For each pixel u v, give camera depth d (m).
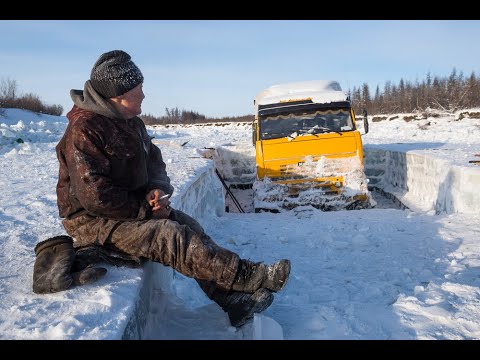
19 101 38.94
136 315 2.68
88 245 3.06
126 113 3.09
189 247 2.90
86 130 2.90
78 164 2.87
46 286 2.67
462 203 7.41
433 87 51.56
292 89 10.86
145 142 3.42
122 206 2.92
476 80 47.16
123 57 3.00
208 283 3.09
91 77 3.01
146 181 3.29
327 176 9.34
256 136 9.86
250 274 2.94
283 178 9.42
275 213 8.91
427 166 9.53
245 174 13.25
